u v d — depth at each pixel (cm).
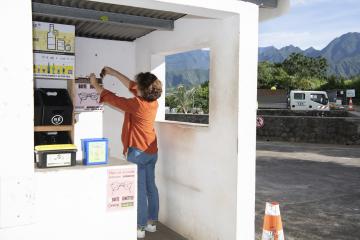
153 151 383
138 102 364
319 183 707
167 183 426
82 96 447
